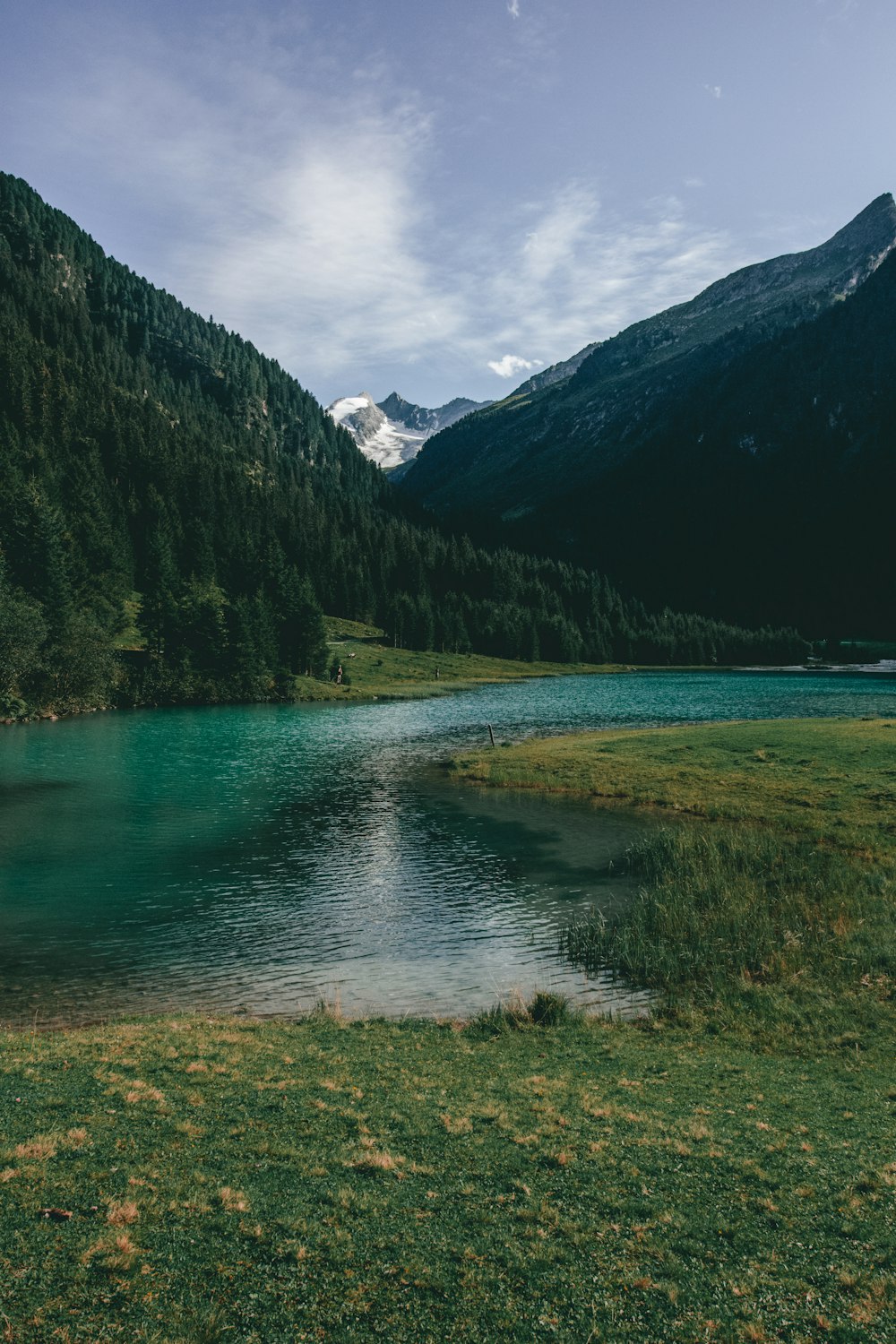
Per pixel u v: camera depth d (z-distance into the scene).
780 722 79.75
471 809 51.34
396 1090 16.61
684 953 26.41
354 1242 10.77
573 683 176.88
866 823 42.44
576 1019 21.80
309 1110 15.36
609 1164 13.30
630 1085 17.22
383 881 36.06
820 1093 16.75
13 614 110.50
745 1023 21.28
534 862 39.19
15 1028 21.30
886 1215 11.73
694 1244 10.96
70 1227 10.73
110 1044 19.06
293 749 79.25
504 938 28.98
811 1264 10.52
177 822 47.84
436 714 113.75
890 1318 9.41
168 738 87.94
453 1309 9.45
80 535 178.88
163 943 28.38
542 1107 15.78
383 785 59.69
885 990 22.88
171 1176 12.39
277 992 24.25
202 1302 9.36
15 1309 8.98
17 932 29.34
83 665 121.81
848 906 29.94
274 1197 11.86
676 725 96.06
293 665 160.38
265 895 33.97
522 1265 10.37
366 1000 23.66
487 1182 12.66
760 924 28.28
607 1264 10.47
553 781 58.50
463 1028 21.25
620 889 34.75
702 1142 14.24
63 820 48.19
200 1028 20.78
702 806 49.19
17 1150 12.89
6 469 183.75
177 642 143.88
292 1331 8.95
